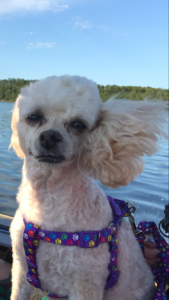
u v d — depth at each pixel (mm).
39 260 242
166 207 337
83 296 238
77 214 245
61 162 240
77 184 252
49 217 243
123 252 271
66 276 237
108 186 271
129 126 264
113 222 268
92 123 261
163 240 339
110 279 245
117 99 306
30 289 281
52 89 250
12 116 310
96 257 239
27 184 257
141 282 291
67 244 235
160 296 265
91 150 259
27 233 241
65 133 246
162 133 285
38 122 254
